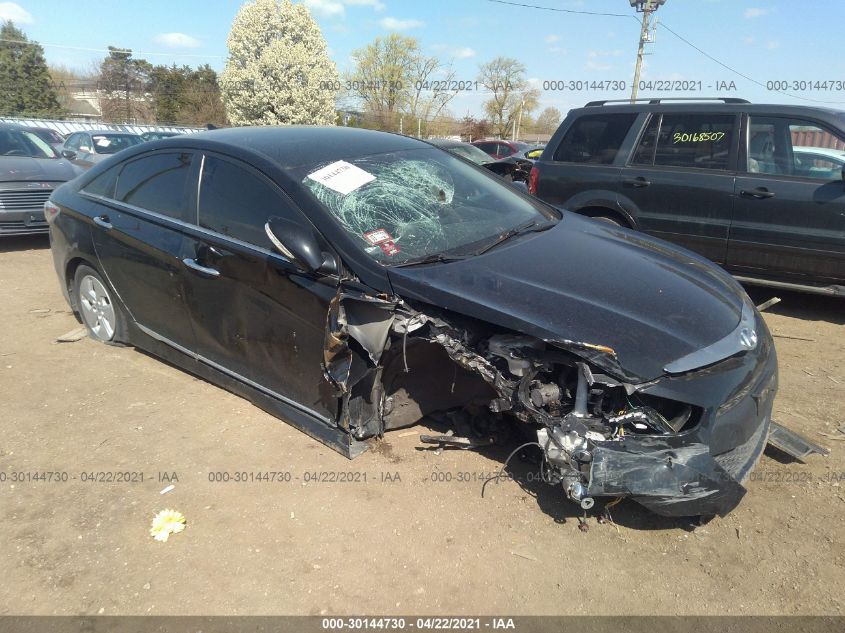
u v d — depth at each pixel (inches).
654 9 1095.0
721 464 102.1
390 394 125.3
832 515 110.0
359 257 116.6
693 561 100.7
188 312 146.2
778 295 238.1
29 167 314.5
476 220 139.1
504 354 104.1
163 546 103.8
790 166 205.6
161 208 151.5
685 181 222.8
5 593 94.4
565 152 255.9
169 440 134.3
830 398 151.2
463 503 113.3
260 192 131.2
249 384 139.6
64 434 136.7
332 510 111.9
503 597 94.0
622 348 98.2
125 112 1820.9
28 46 1855.3
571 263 122.6
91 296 181.3
